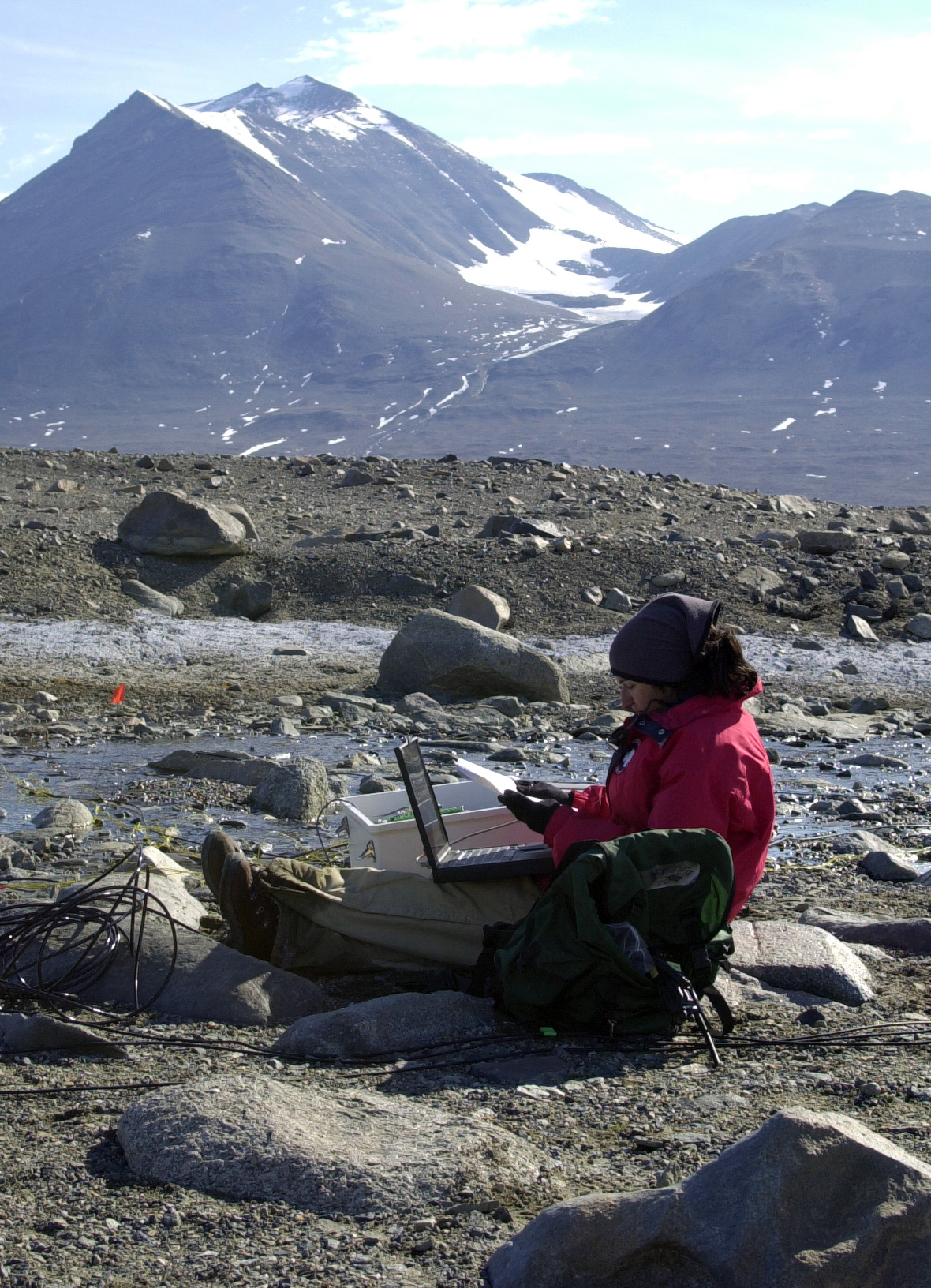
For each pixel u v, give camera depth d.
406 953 4.58
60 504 20.14
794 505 24.48
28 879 6.04
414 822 4.92
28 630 14.47
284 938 4.62
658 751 4.06
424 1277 2.51
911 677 14.53
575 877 3.82
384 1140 3.06
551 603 16.86
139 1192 2.88
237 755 9.32
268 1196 2.84
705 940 3.88
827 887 6.34
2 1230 2.69
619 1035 3.94
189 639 14.85
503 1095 3.48
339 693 12.73
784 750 11.02
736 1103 3.39
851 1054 3.84
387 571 17.36
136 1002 4.27
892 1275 2.34
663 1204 2.46
